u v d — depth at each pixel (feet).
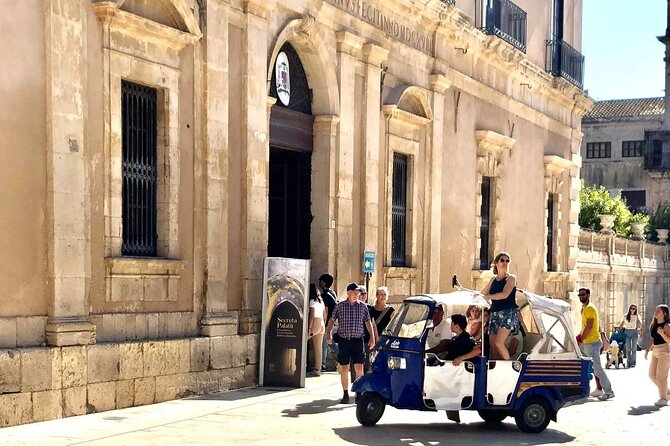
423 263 70.79
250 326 50.21
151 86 44.55
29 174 37.70
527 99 91.71
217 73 48.24
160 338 44.14
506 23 84.99
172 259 45.11
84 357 39.01
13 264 36.99
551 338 38.99
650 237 175.83
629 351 82.74
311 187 59.00
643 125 214.48
